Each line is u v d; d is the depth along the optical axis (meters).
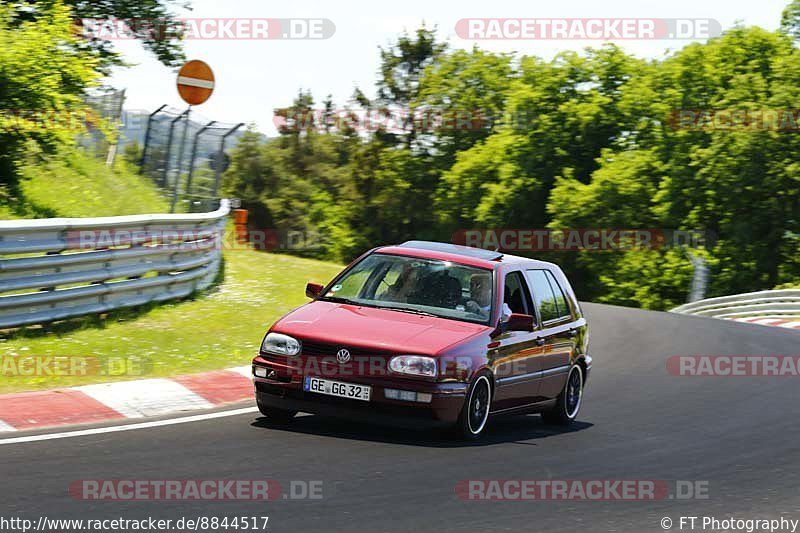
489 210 117.38
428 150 140.25
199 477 10.70
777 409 19.41
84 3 42.72
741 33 102.06
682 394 20.61
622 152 106.69
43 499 9.45
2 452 11.30
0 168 33.06
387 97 153.38
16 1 34.12
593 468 12.95
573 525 10.05
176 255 23.91
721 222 96.56
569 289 17.36
